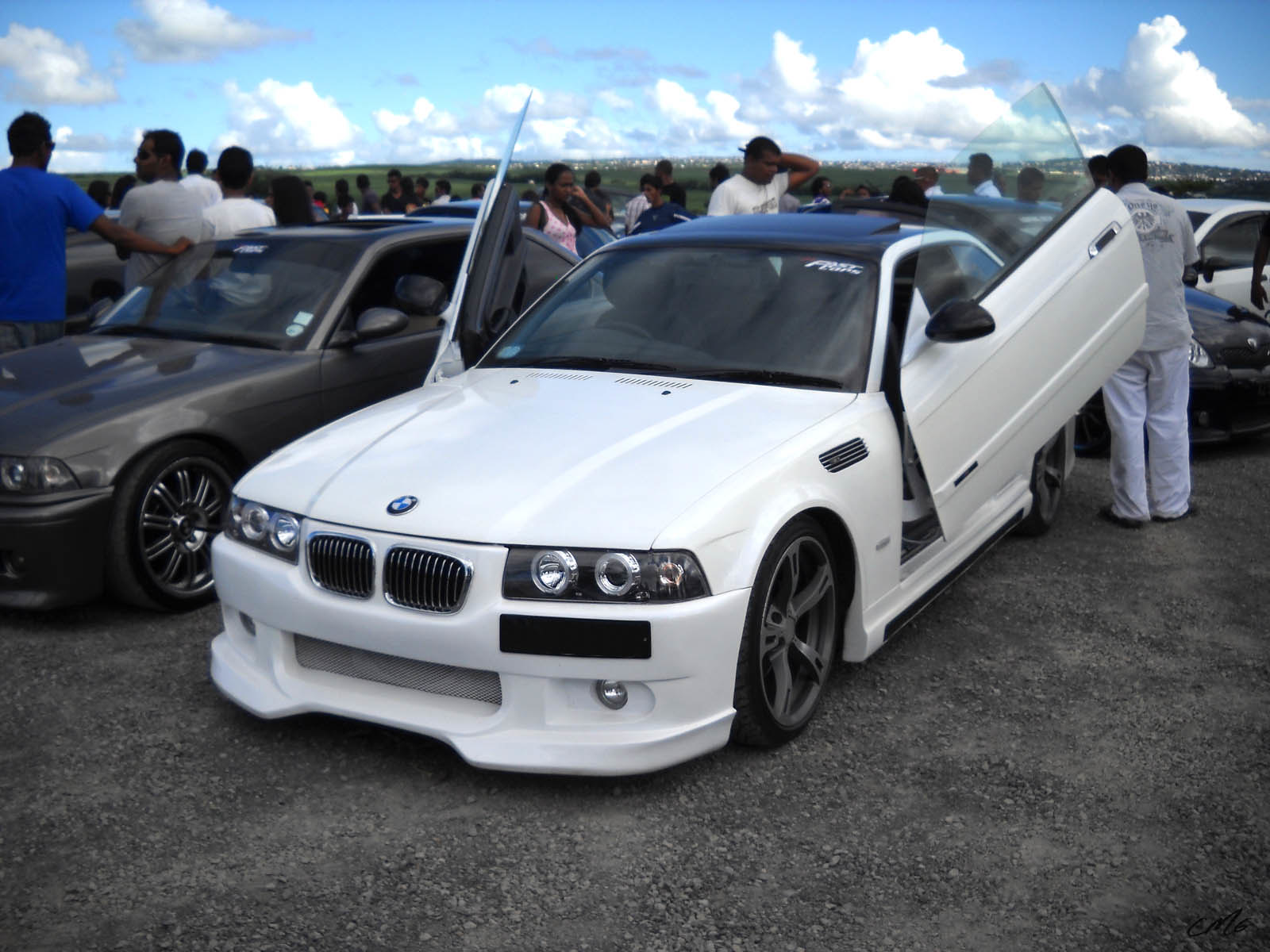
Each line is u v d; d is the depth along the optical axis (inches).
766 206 322.3
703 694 120.7
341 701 127.8
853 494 140.3
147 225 246.4
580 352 164.4
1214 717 145.7
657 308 168.1
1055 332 176.9
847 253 169.9
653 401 144.9
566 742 118.1
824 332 157.6
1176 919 102.6
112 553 171.9
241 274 216.7
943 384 155.6
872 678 156.6
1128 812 121.3
